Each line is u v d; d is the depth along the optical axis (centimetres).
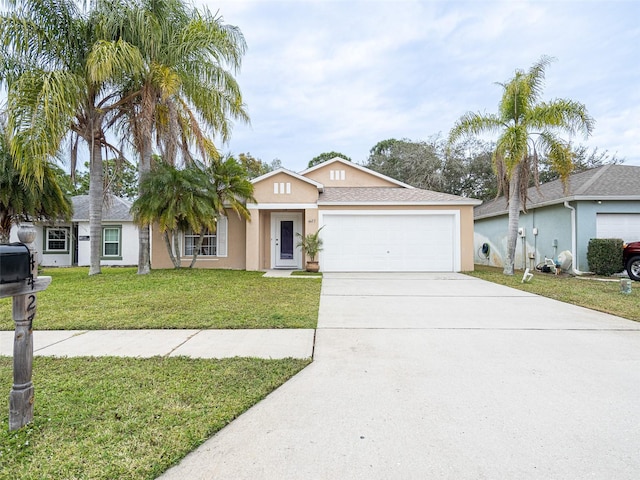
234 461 223
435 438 248
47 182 1273
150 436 246
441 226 1316
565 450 234
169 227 1072
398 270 1315
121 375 353
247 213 1287
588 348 442
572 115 1080
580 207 1205
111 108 1059
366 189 1628
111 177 1202
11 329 521
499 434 252
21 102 834
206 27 1053
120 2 962
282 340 477
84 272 1278
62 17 952
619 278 1121
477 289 903
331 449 235
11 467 213
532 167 1213
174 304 689
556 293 834
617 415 279
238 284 936
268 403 300
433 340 477
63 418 267
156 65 991
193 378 346
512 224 1190
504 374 360
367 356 415
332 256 1318
